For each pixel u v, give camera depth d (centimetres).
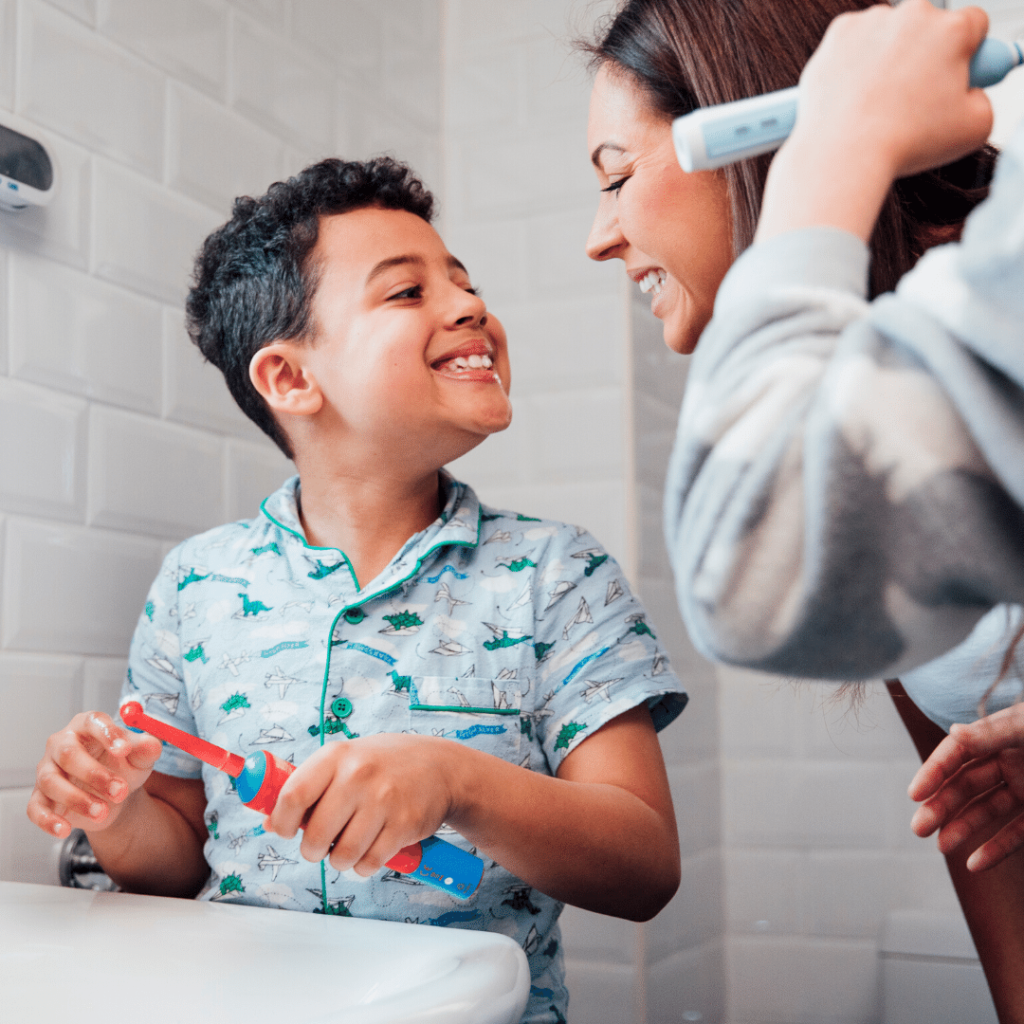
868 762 157
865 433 37
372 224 91
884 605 38
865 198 42
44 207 95
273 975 56
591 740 82
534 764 83
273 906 79
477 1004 48
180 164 111
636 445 138
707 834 156
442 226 150
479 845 70
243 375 97
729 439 40
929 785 74
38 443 94
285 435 96
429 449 88
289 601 87
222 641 88
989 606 39
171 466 108
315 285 90
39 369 94
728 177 70
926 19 44
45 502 94
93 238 100
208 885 84
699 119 46
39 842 92
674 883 80
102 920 67
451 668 83
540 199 145
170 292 109
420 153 148
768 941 158
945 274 37
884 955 142
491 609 86
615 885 75
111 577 100
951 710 79
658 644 89
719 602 40
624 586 91
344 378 87
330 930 65
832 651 40
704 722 158
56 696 94
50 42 96
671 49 74
